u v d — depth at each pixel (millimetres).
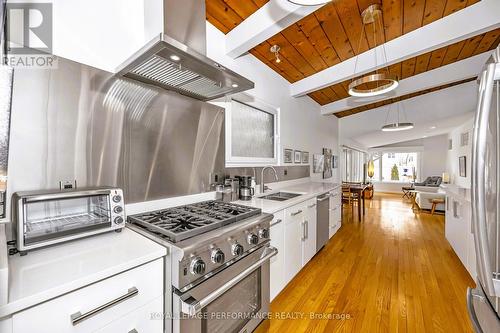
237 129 2447
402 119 5117
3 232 813
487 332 800
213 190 2027
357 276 2420
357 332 1617
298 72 3139
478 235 765
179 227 1189
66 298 721
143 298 929
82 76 1218
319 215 2930
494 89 756
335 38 2404
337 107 4512
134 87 1437
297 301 1977
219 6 1828
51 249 958
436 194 5766
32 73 1064
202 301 1042
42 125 1081
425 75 3555
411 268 2605
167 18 1314
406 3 1974
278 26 1811
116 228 1144
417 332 1613
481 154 752
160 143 1593
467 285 2223
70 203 1092
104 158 1301
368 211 5891
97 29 1309
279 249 1958
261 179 2758
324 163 4969
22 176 1021
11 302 609
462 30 2145
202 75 1364
